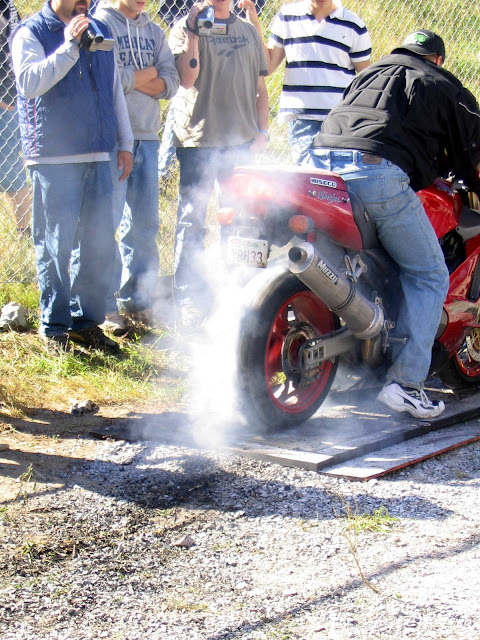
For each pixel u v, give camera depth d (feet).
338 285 13.37
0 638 8.70
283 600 9.51
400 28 32.04
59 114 15.98
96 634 8.84
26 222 21.76
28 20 15.99
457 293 15.49
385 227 14.10
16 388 15.83
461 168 14.47
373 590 9.72
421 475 13.05
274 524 11.34
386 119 13.84
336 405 15.81
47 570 10.09
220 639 8.77
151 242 19.26
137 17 18.13
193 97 18.99
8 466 12.92
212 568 10.22
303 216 13.05
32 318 19.25
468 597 9.59
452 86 13.99
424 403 14.75
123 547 10.68
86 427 14.62
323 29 20.59
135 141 18.49
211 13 18.08
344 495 12.19
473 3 33.63
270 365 14.39
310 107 20.97
